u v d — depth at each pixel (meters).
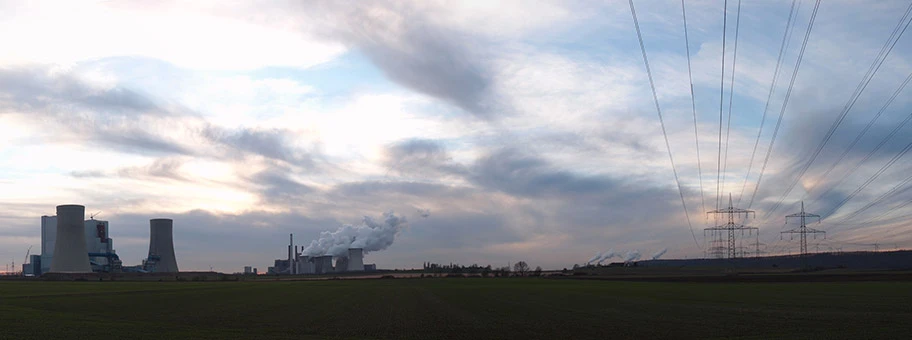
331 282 152.00
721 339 34.06
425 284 126.00
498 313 51.78
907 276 118.06
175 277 182.62
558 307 57.91
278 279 193.12
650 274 188.88
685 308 55.03
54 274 165.00
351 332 38.44
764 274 152.88
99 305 60.75
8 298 70.62
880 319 41.94
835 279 114.19
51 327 37.62
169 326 40.09
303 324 43.19
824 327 38.22
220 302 67.06
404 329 40.22
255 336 34.47
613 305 59.78
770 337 34.09
